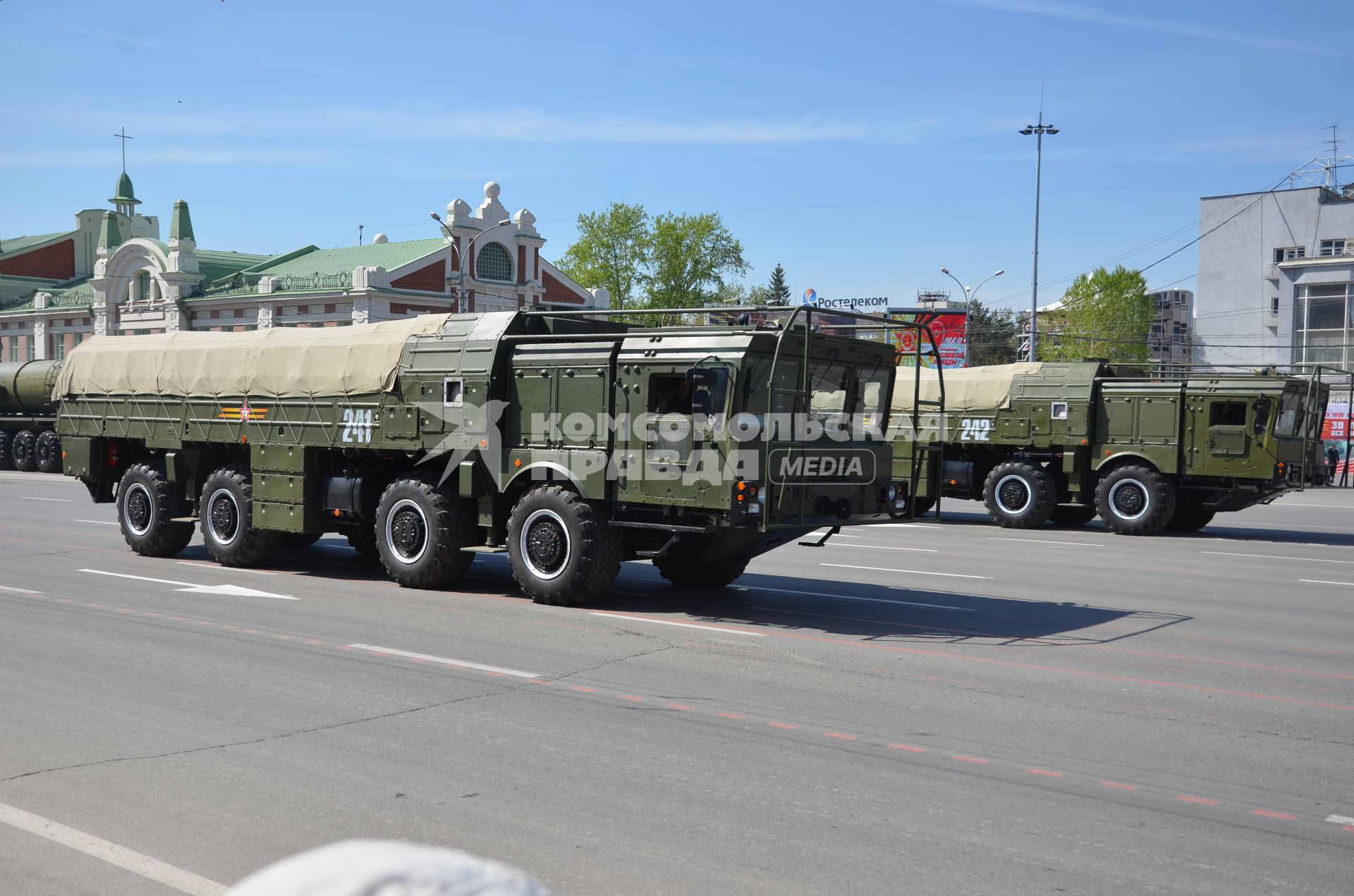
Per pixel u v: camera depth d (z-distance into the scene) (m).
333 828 5.09
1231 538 20.31
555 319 12.38
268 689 7.74
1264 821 5.37
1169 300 113.38
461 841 4.95
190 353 14.55
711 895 4.41
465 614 10.83
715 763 6.16
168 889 4.43
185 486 14.85
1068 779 5.98
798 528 10.73
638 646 9.40
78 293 62.22
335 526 13.77
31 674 8.12
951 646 9.60
